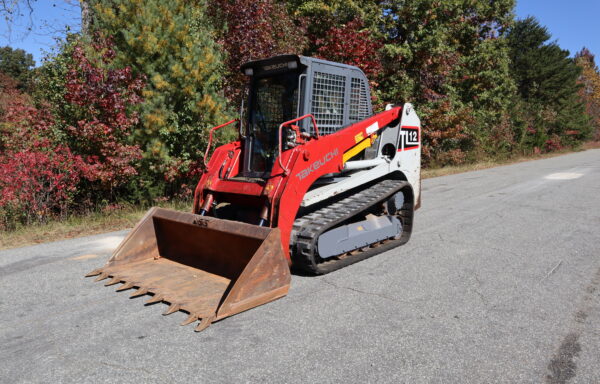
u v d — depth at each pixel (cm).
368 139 553
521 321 349
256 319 355
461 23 1731
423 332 331
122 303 388
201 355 299
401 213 602
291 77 498
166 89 827
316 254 455
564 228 659
